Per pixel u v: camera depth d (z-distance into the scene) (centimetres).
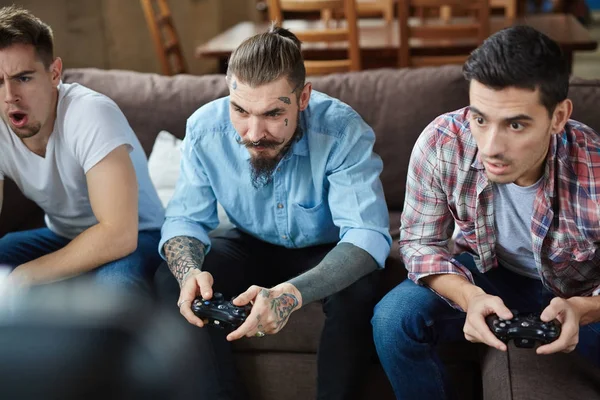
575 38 287
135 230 151
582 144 127
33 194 165
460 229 143
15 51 145
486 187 132
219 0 473
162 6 356
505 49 109
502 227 136
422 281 140
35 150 159
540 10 447
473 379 159
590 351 130
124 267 150
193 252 147
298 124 145
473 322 118
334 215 151
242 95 133
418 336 134
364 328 146
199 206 157
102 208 150
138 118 200
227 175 154
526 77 108
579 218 128
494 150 114
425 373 136
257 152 139
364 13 372
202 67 476
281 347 161
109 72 209
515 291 144
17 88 148
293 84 134
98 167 150
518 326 112
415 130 189
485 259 140
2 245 168
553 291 139
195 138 153
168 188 193
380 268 148
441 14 375
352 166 149
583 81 182
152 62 452
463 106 188
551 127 117
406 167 190
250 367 163
